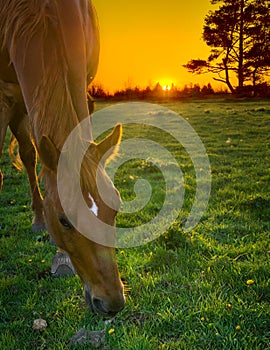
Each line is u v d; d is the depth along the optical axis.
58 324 1.80
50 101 1.59
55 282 2.18
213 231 2.72
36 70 1.76
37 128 1.63
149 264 2.29
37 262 2.45
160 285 2.07
